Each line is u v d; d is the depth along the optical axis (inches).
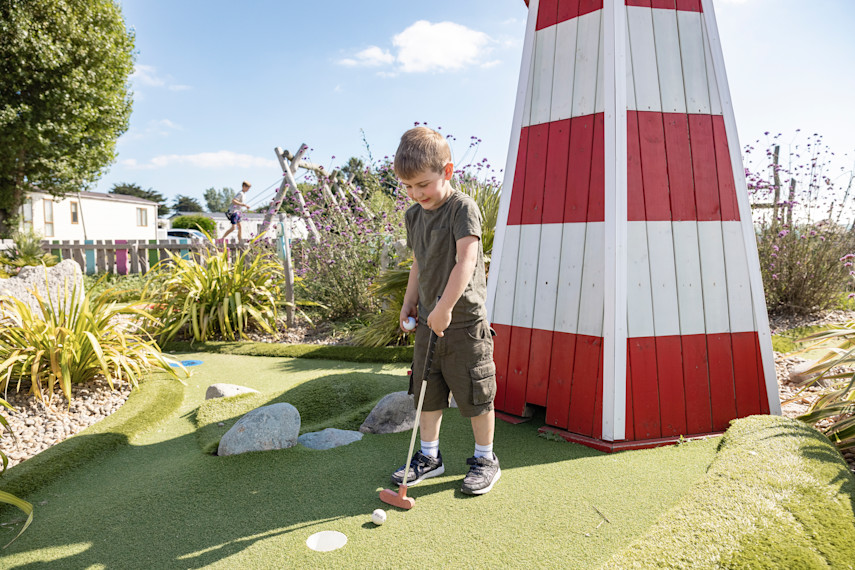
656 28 113.3
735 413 112.0
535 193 122.4
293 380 162.4
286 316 255.1
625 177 108.0
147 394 141.0
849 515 67.0
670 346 108.7
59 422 122.5
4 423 107.2
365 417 121.6
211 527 76.6
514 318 124.0
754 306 115.0
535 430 115.8
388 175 260.7
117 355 149.2
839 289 239.0
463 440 109.4
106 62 652.7
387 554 68.9
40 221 895.1
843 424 99.6
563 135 118.0
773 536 63.0
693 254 111.7
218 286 239.1
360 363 185.6
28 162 636.7
